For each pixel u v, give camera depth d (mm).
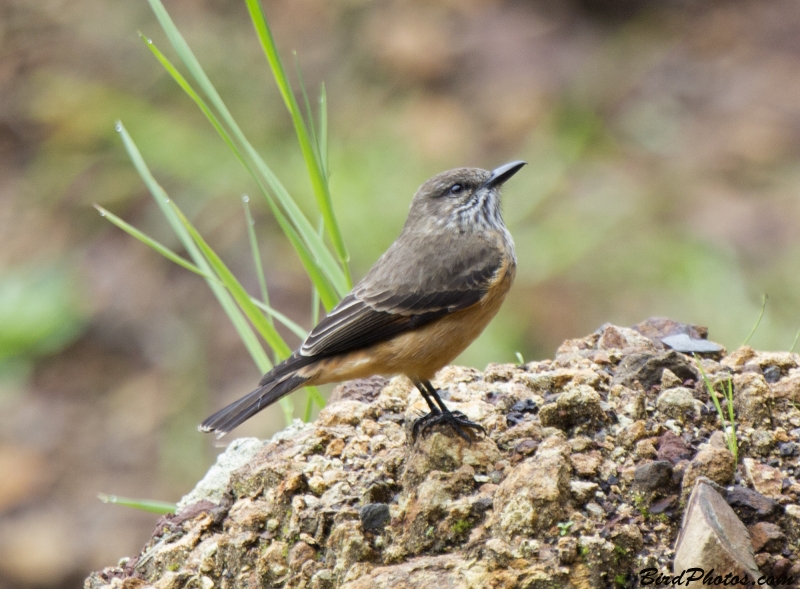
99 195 15703
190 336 13883
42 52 17828
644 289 13797
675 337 7805
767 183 15430
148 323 14172
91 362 13914
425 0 18734
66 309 14312
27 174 16422
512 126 16609
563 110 16875
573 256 14266
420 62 17609
